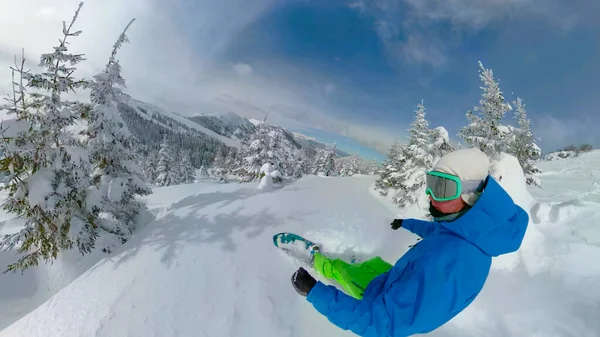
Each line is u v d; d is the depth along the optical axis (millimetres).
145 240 5801
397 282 1893
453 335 3344
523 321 3396
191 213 7008
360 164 53938
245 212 6961
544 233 5055
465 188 1781
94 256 7465
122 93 8500
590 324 3174
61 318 4059
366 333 1888
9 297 6836
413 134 13188
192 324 3648
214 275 4449
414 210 9234
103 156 8180
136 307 3938
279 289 4141
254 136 26250
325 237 5727
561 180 21641
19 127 6840
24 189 7102
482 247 1774
